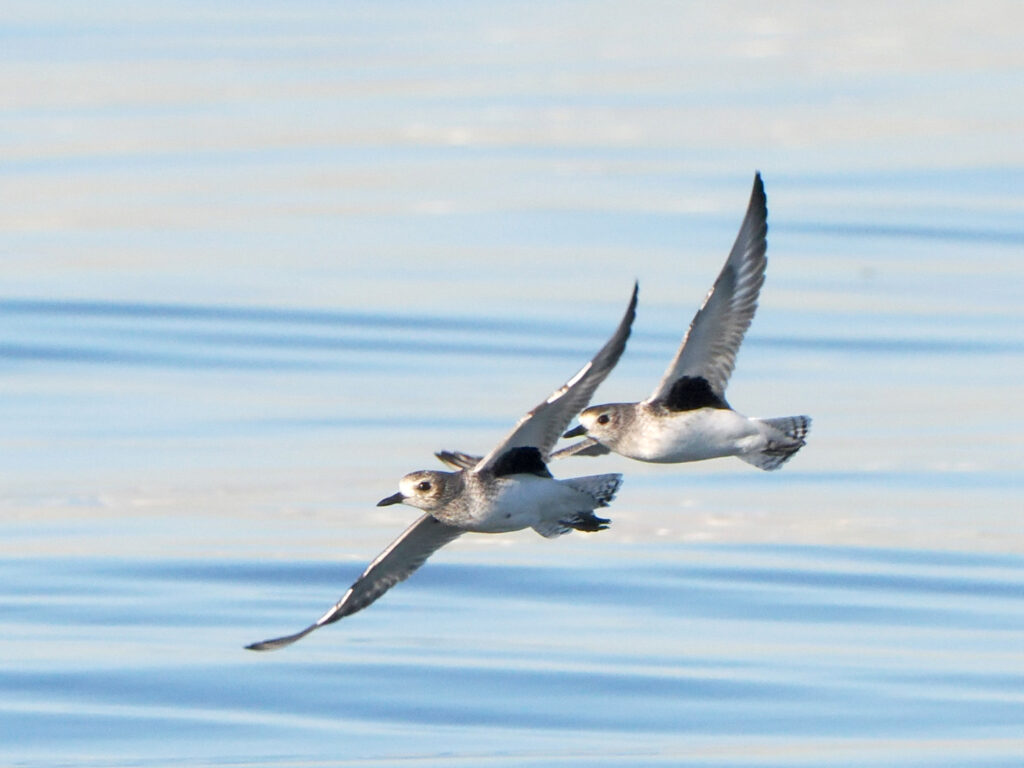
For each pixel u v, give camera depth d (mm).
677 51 47312
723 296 13586
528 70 44844
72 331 26719
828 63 45531
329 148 37688
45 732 14141
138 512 19656
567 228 32281
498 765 13602
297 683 15141
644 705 14789
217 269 30094
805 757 13797
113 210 33531
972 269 30141
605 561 18250
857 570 17891
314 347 26109
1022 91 42000
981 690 15023
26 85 43219
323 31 50312
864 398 24031
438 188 34969
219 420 22969
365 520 19547
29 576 17594
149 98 41906
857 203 33719
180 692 14938
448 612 16891
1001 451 21812
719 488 20797
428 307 28031
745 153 37156
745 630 16406
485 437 22422
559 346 26250
